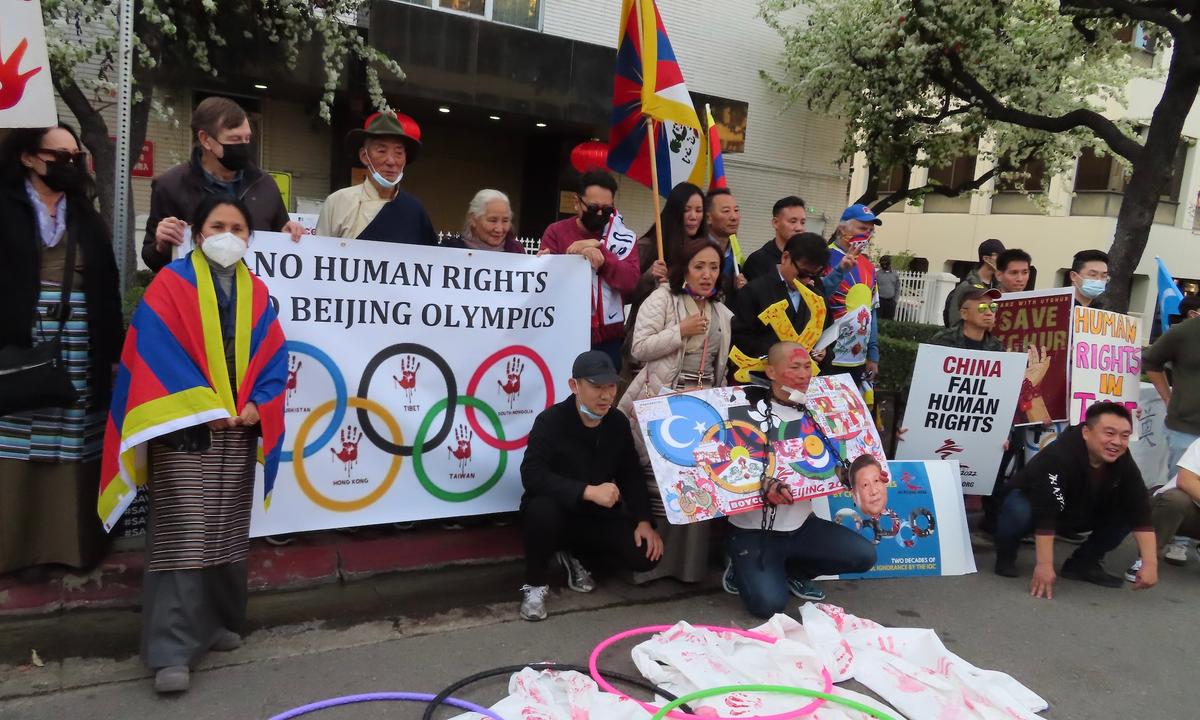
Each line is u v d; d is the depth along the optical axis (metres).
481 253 4.10
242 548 3.04
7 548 3.30
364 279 3.85
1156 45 11.48
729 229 4.94
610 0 13.34
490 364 4.19
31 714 2.66
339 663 3.13
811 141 16.14
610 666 3.25
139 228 10.30
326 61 8.83
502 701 2.84
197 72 9.68
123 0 3.62
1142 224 8.85
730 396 3.93
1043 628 3.93
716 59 14.74
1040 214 19.52
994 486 5.39
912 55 11.52
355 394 3.87
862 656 3.37
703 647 3.31
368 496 3.95
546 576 3.67
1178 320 8.60
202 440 2.87
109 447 2.86
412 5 10.70
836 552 3.93
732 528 3.98
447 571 4.07
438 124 13.83
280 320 3.70
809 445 3.93
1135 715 3.16
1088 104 13.51
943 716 2.97
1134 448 6.21
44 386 3.10
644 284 4.52
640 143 5.38
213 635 3.05
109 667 2.98
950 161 14.44
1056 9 11.74
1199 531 4.94
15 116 3.02
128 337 2.88
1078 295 5.69
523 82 11.63
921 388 5.11
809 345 4.28
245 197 3.72
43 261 3.25
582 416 3.79
